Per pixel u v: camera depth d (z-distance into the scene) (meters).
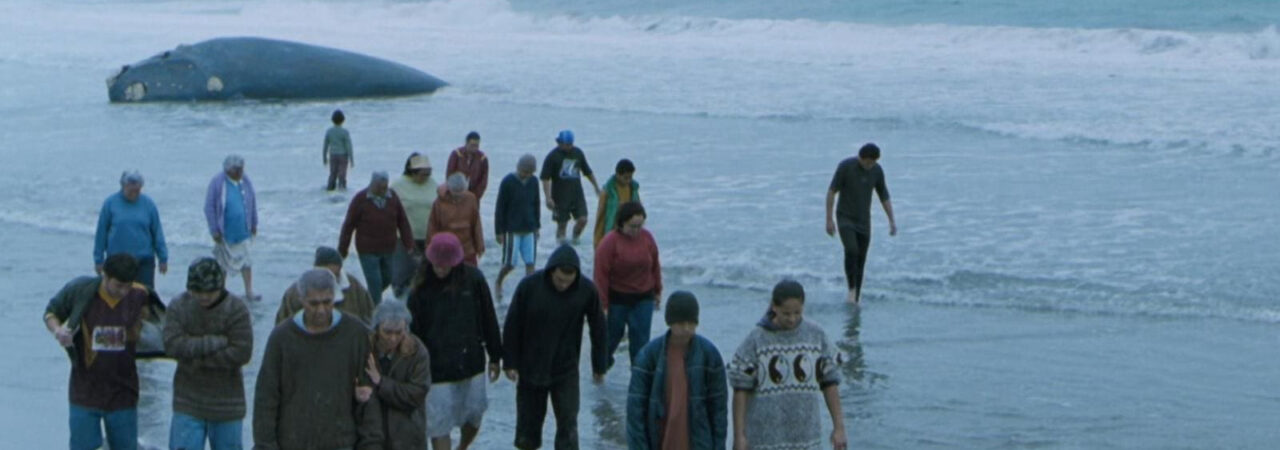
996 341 35.84
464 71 109.88
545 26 158.25
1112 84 89.00
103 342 23.22
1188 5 138.38
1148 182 56.81
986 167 61.31
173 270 44.81
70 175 64.25
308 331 21.16
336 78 97.69
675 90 92.56
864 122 76.12
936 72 98.81
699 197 55.69
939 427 29.16
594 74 104.31
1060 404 30.53
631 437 21.64
